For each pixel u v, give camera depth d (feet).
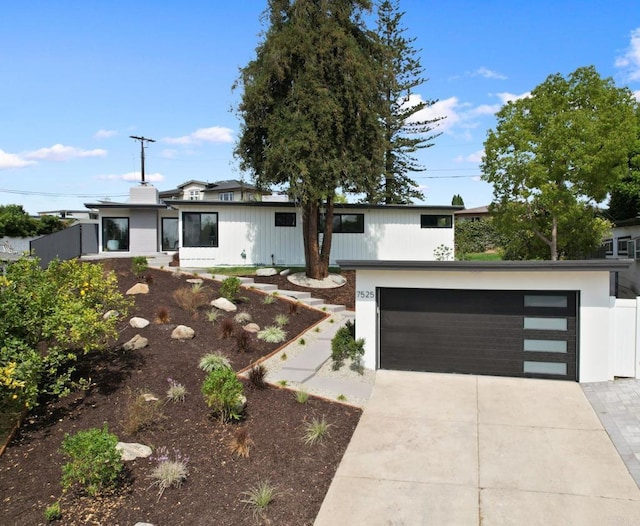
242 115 54.49
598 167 55.26
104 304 27.71
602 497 17.79
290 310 43.47
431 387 29.30
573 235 62.08
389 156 113.50
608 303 29.30
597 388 28.58
